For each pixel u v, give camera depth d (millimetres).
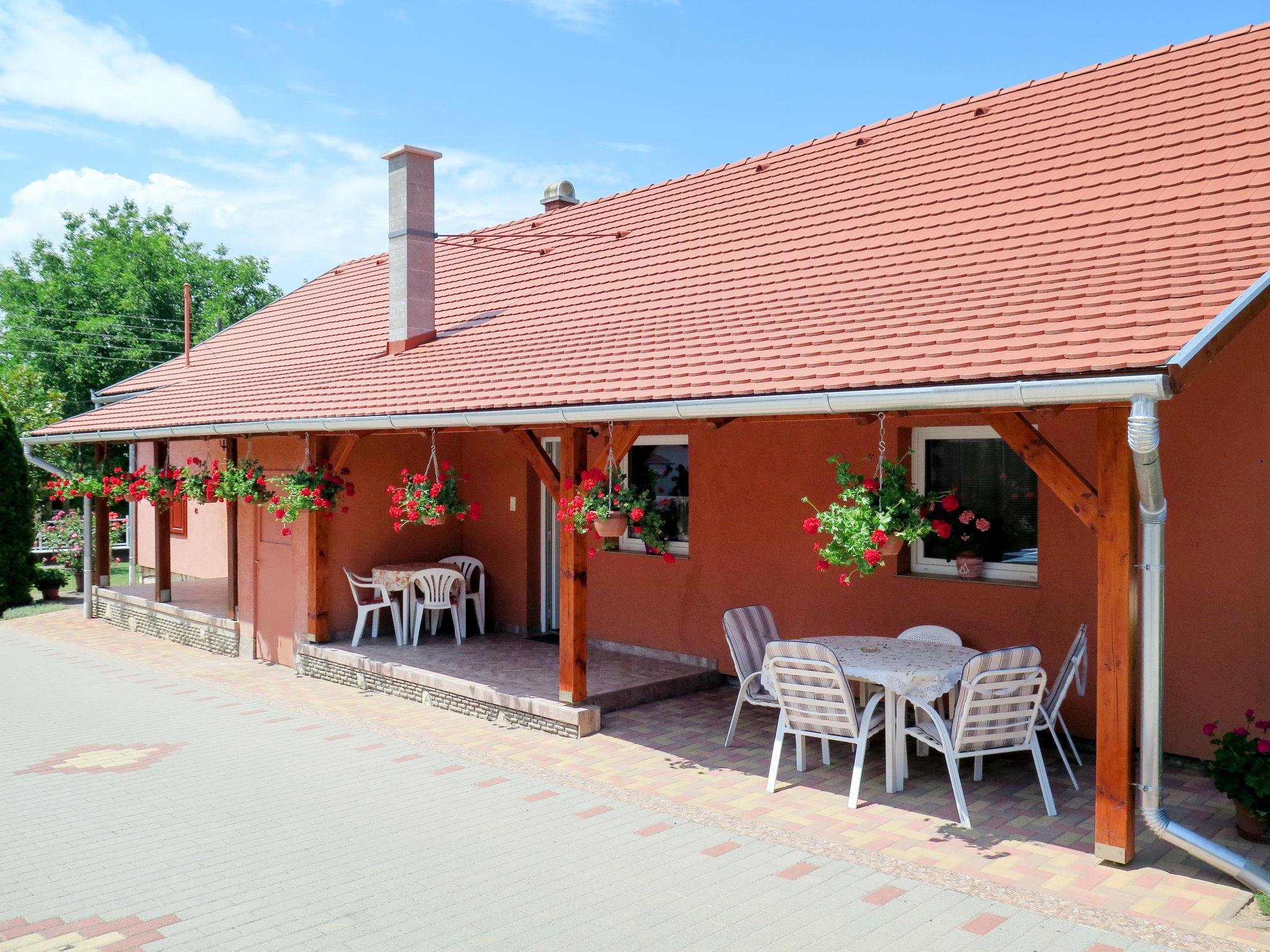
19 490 16938
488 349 10094
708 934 4637
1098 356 4859
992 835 5863
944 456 8578
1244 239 5816
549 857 5652
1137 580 5258
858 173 10180
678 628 10500
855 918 4770
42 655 12656
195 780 7262
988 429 8289
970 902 4922
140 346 39344
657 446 10945
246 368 14547
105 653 12758
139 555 20328
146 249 41406
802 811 6371
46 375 36062
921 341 6023
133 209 43562
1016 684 6082
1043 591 7777
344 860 5656
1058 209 7520
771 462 9602
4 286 39500
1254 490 6684
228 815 6477
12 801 6816
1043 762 6504
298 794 6898
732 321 8039
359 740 8328
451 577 11156
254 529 12133
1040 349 5219
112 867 5609
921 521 5906
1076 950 4395
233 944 4617
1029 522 8086
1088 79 9258
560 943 4582
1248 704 6742
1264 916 4699
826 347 6559
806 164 11164
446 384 9203
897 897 5004
